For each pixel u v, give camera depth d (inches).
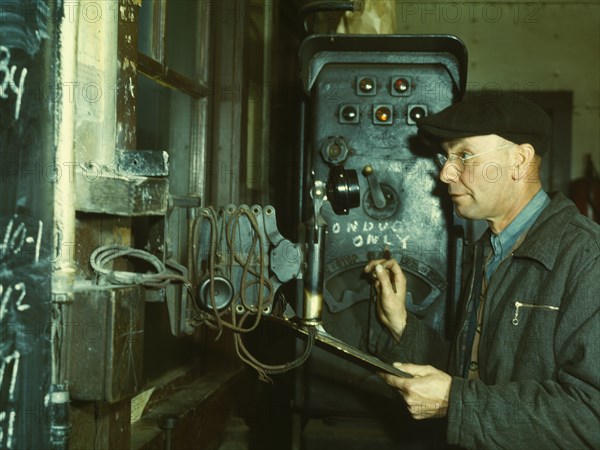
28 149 40.1
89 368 41.7
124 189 42.1
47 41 40.3
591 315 50.4
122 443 53.4
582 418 48.9
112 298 41.4
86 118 45.7
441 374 55.1
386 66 78.7
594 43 154.9
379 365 53.7
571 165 155.9
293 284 85.6
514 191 59.4
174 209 54.4
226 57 94.2
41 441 40.8
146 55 71.3
